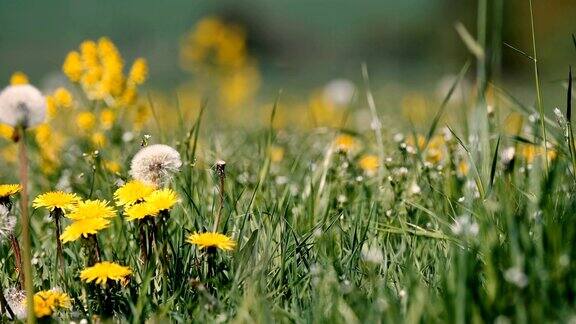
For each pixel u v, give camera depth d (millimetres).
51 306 3928
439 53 40969
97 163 6133
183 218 5141
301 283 4223
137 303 4105
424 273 4301
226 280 4309
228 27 20391
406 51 62000
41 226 5684
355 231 4570
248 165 6766
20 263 4473
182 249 4535
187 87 19266
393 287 4105
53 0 135375
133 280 4363
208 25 20328
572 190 4578
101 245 4934
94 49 8891
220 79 20078
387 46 72062
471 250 3996
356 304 3740
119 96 8758
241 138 9188
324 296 3889
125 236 4832
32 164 7906
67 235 4035
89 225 4059
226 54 20109
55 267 4508
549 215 3904
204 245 4039
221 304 3953
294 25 84438
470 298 3436
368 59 70688
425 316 3482
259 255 4453
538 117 5316
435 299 3725
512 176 4961
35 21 119562
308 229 4965
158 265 4391
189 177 5449
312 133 8234
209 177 5965
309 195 5551
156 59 79500
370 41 74312
